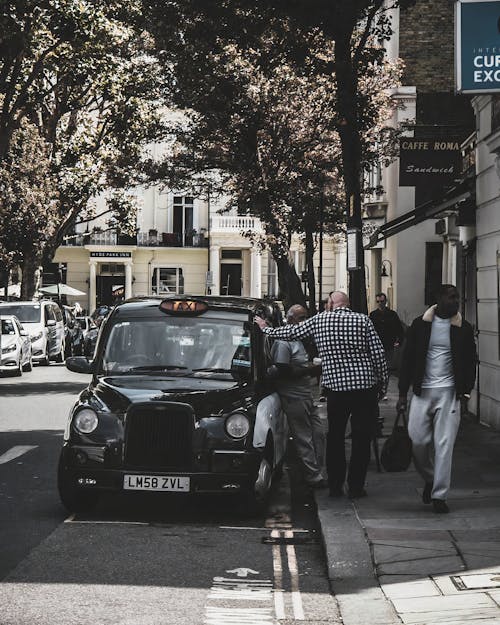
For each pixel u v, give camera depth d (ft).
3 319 111.75
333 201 109.09
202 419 34.04
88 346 130.72
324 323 36.29
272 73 61.52
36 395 83.92
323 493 37.37
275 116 102.73
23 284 162.09
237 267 238.48
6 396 82.94
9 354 108.17
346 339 36.01
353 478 36.11
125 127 150.30
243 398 35.19
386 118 110.93
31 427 61.36
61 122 166.40
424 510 33.50
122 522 33.53
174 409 33.91
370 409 36.19
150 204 238.07
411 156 78.59
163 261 238.89
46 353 126.11
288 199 107.04
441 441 33.06
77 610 23.06
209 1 58.23
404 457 34.27
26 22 98.12
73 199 162.09
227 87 96.68
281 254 108.99
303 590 25.29
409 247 116.47
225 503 37.35
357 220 52.95
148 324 38.04
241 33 58.70
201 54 66.39
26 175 154.20
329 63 55.01
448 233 82.89
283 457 40.11
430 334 33.19
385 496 36.32
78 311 177.78
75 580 25.76
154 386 35.37
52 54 109.70
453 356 32.99
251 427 34.35
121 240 236.43
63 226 167.43
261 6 55.88
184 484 33.68
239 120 101.40
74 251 237.86
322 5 53.31
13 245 156.97
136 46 104.99
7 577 25.94
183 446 33.78
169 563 27.86
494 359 56.75
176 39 66.64
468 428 57.41
